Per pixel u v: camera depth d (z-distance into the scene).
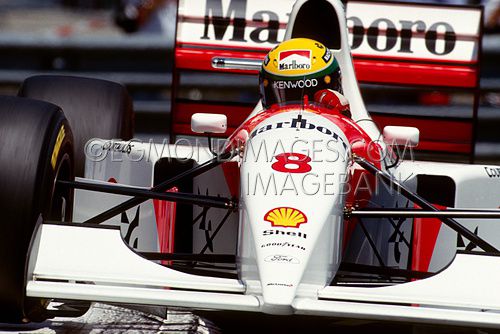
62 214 18.78
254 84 47.84
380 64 31.05
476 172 20.95
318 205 17.11
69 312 18.20
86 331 18.48
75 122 23.34
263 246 16.38
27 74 49.31
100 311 20.03
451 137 31.36
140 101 48.59
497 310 16.58
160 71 50.78
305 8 24.52
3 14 64.31
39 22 62.59
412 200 19.00
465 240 20.50
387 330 20.45
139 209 20.72
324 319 21.16
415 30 31.30
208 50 30.84
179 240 21.67
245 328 20.05
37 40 50.62
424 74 31.14
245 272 16.73
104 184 18.92
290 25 24.80
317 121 19.16
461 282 16.31
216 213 21.19
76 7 66.31
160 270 16.59
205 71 30.83
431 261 20.47
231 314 21.23
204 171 19.77
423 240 20.47
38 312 17.61
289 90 20.66
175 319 19.84
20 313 16.72
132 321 19.45
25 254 16.53
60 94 23.66
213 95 49.25
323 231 16.91
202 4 31.14
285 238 16.44
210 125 20.08
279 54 20.95
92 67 51.03
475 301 16.02
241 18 31.08
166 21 59.69
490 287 16.22
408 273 19.52
